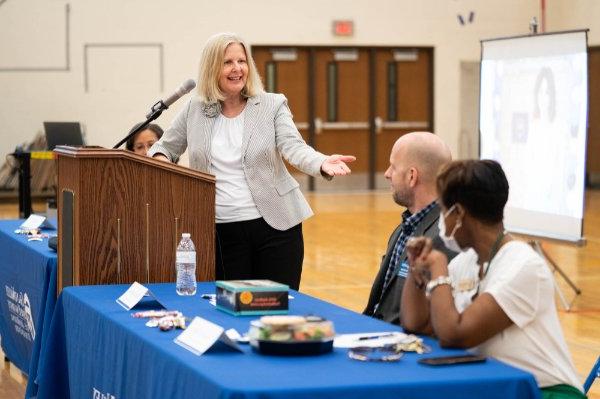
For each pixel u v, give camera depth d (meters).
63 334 3.75
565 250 10.32
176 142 4.42
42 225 5.44
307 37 15.95
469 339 2.61
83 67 15.04
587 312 7.08
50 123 11.54
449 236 2.73
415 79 16.53
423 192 3.30
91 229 3.83
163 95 15.32
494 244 2.71
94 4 15.02
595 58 16.64
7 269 5.30
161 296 3.56
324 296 7.63
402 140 3.34
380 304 3.40
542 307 2.66
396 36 16.25
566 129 7.36
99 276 3.86
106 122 15.17
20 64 14.81
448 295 2.66
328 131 16.33
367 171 16.59
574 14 16.20
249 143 4.21
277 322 2.60
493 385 2.33
